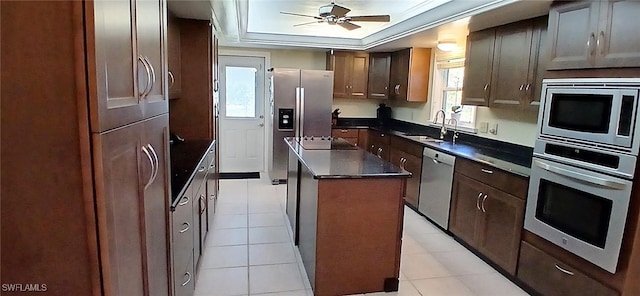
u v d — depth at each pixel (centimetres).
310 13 416
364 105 637
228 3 280
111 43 92
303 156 293
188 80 371
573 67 226
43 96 82
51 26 79
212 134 387
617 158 195
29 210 86
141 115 118
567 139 224
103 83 87
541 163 243
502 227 283
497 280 276
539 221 246
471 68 371
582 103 215
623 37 195
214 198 388
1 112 81
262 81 583
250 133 593
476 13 288
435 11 342
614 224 198
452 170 350
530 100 295
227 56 564
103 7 86
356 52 579
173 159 273
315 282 245
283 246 323
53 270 90
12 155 83
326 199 237
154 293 143
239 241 331
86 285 92
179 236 194
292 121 532
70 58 81
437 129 488
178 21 353
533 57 291
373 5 375
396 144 480
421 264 297
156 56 140
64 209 87
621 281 198
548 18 259
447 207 358
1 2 77
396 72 563
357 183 238
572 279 226
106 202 90
